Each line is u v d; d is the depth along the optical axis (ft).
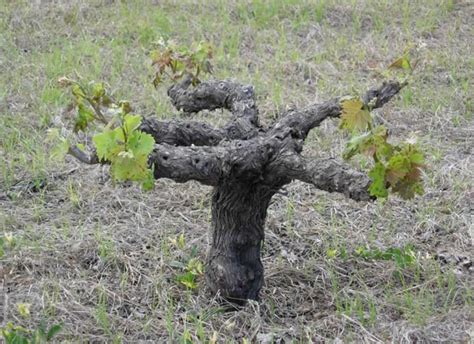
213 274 16.16
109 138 12.73
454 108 26.76
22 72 28.66
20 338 14.55
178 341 15.24
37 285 16.97
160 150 14.28
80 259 18.12
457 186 21.45
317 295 17.08
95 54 29.66
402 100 26.99
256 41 32.04
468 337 15.10
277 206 20.59
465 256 18.45
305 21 33.55
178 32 32.71
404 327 15.43
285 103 26.63
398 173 12.97
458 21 34.04
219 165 14.58
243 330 15.62
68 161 22.67
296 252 18.74
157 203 20.68
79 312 16.05
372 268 17.99
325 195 21.15
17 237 18.69
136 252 18.31
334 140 24.09
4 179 21.68
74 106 15.25
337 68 29.84
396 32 33.12
